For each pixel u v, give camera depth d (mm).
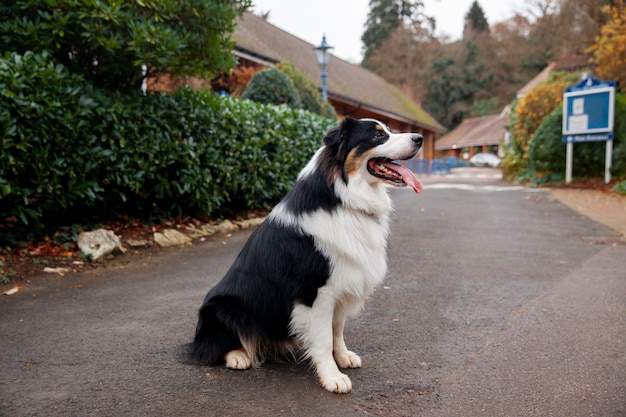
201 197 7191
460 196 13484
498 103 60531
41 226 5633
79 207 6445
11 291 4523
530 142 17312
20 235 5633
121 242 6207
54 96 5344
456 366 2984
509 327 3646
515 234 7609
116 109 5910
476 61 61656
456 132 60062
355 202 2799
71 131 5488
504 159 22531
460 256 6094
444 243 6914
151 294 4516
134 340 3396
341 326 2982
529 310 4027
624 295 4383
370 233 2844
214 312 2947
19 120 5145
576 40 26391
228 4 6949
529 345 3299
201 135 7062
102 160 5793
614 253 6148
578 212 9945
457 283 4883
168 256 6051
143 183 6547
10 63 5094
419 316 3926
